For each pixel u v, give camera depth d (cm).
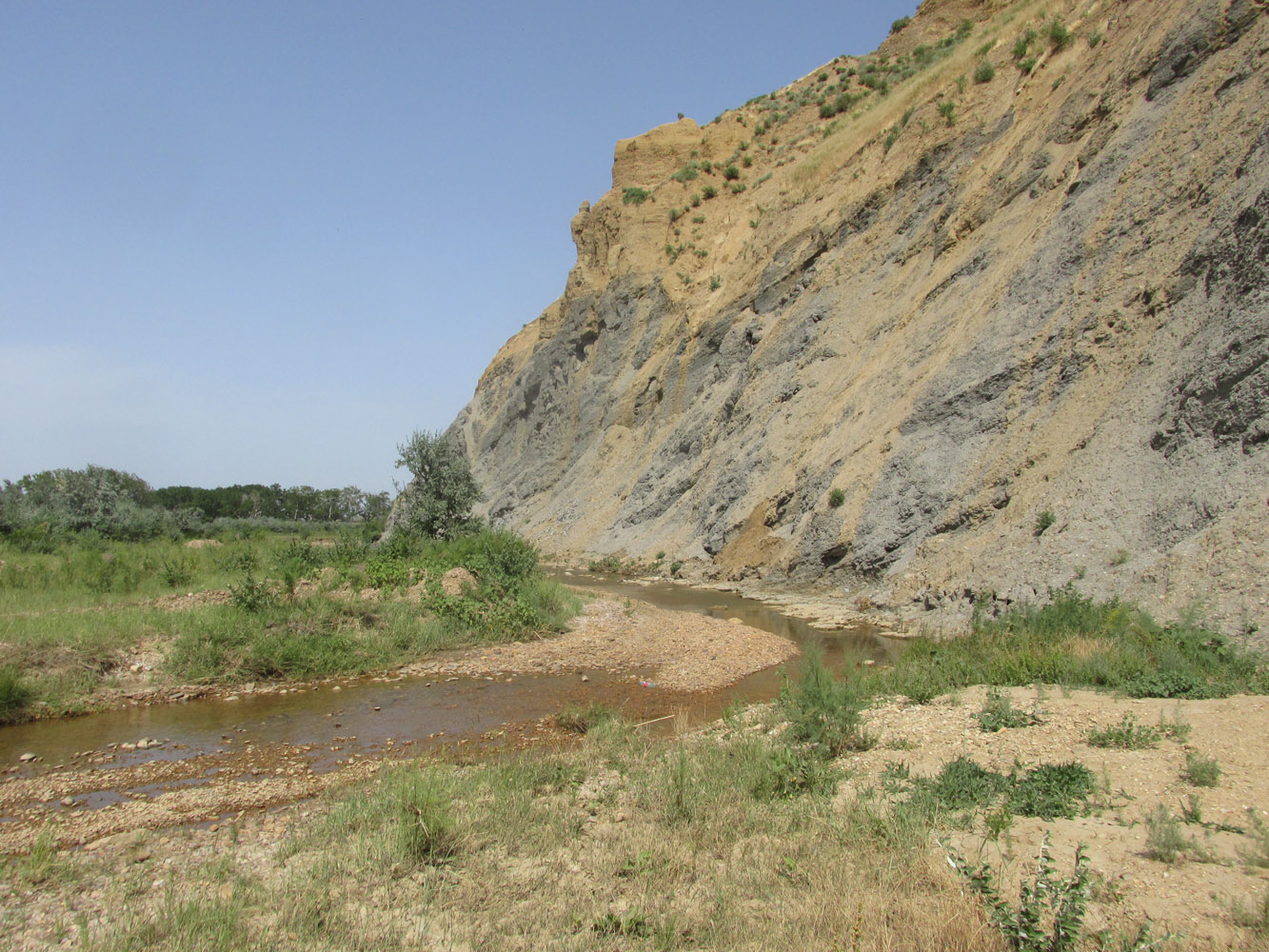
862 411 2355
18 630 1311
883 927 435
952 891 468
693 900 499
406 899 515
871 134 3456
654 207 4675
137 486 6084
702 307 3934
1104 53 2309
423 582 1820
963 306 2233
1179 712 719
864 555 1958
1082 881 417
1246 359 1295
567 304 5000
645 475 3469
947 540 1722
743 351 3375
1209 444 1305
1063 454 1587
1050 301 1908
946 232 2531
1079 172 2117
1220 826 512
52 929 489
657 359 4056
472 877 544
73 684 1179
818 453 2403
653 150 5053
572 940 451
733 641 1518
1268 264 1355
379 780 763
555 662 1397
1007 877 479
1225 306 1423
